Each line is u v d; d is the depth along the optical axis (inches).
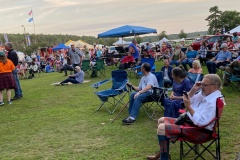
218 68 390.3
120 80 285.1
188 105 131.3
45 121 251.3
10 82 334.0
